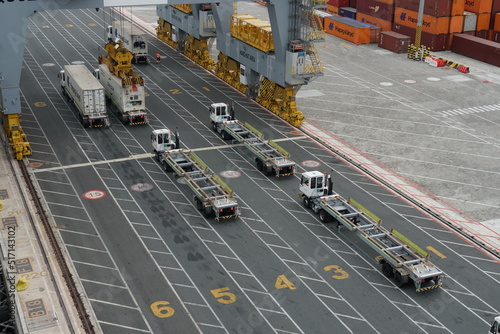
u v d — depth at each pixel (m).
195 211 42.38
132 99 56.88
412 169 49.78
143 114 57.12
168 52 83.94
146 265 35.97
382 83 72.06
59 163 49.16
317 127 58.31
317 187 42.22
